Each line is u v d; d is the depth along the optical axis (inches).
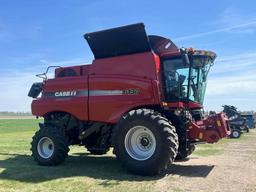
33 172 390.3
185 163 454.9
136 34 406.0
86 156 526.0
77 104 438.6
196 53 408.8
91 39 428.1
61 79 461.7
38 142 448.8
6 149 609.9
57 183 337.1
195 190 309.3
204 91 447.2
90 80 433.7
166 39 416.8
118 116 410.3
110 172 391.2
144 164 366.9
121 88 411.8
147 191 305.7
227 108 1142.3
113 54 426.9
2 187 322.0
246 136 1087.0
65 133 454.3
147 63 406.6
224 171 396.8
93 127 433.1
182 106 406.9
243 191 306.5
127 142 381.1
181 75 412.5
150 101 395.5
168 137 359.9
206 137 389.4
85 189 314.3
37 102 476.1
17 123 2047.2
